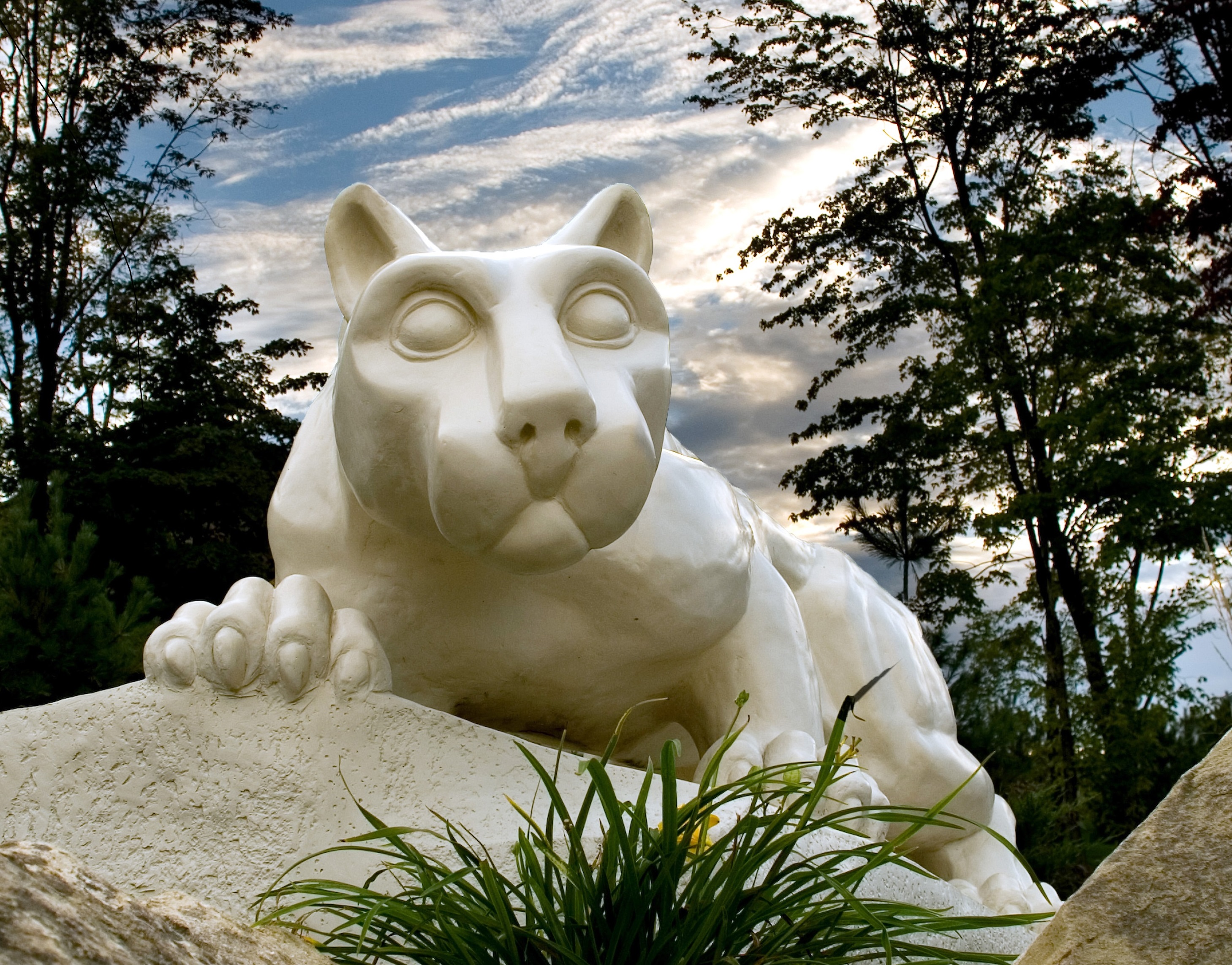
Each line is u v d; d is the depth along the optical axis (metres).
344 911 1.80
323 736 1.95
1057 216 13.65
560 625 2.24
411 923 1.56
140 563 12.84
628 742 2.60
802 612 2.89
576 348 1.83
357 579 2.18
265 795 1.92
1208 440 12.76
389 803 1.93
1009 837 3.17
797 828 1.60
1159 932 1.18
